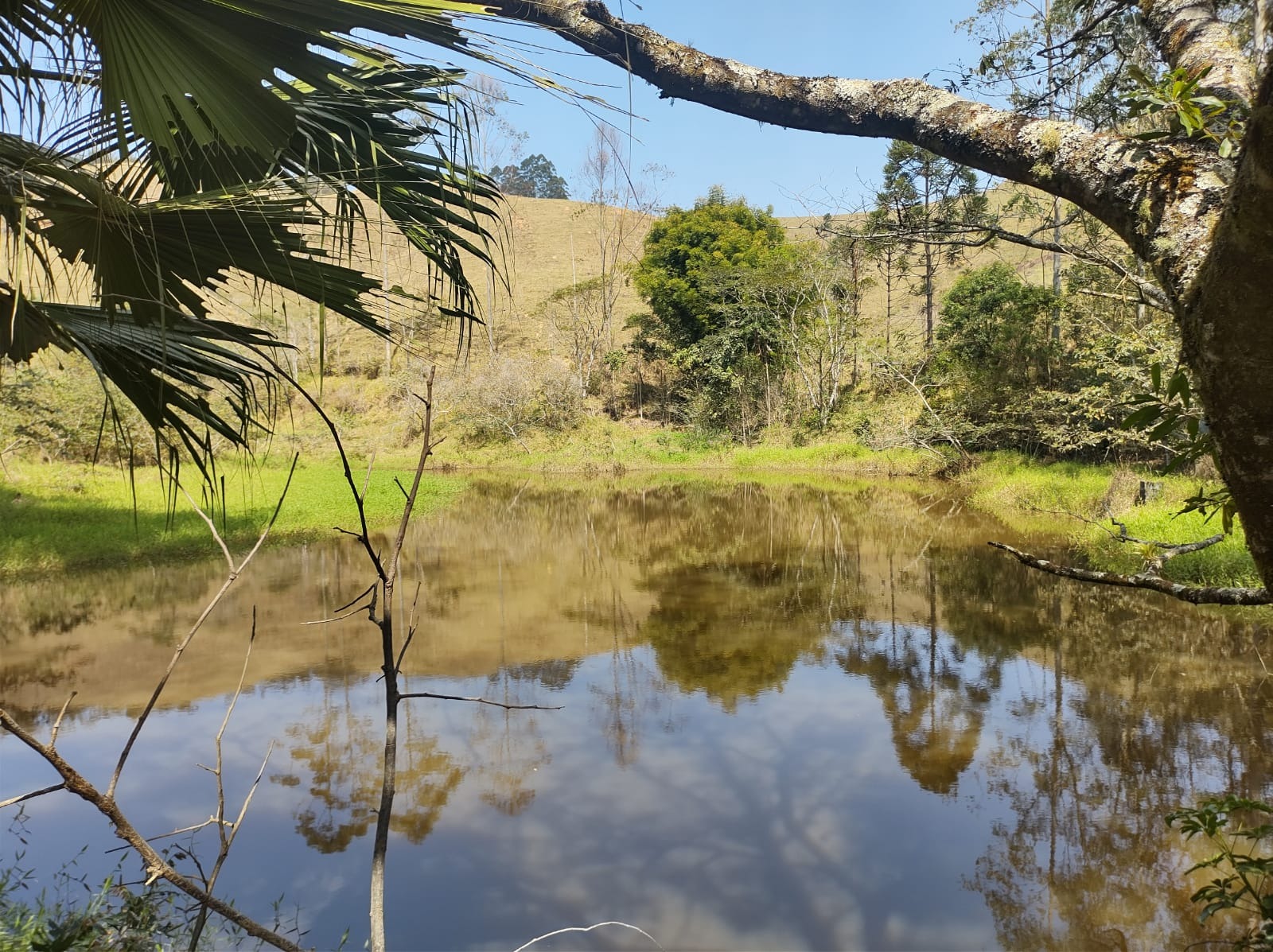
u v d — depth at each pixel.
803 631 7.86
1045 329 18.64
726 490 21.62
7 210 1.90
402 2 1.61
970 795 4.39
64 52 1.80
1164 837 3.90
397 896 3.50
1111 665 6.45
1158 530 9.15
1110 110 2.27
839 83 1.61
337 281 2.30
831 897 3.49
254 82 1.89
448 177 2.33
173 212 2.04
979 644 7.26
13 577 9.34
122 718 5.51
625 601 9.18
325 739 5.23
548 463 27.72
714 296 29.95
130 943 2.30
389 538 13.48
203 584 9.32
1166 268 1.13
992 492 16.66
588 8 1.70
